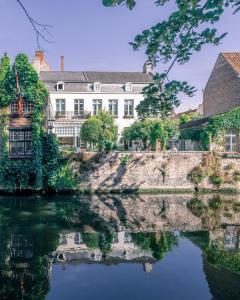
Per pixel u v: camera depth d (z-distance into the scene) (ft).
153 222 41.98
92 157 70.49
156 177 71.82
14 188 67.97
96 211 49.42
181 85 16.40
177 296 20.86
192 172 72.54
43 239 33.94
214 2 11.73
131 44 14.24
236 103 88.07
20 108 65.57
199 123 95.09
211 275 24.20
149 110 17.99
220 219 43.45
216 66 101.14
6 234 35.81
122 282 23.26
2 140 68.33
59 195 66.69
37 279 23.90
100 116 100.89
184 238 34.12
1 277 24.22
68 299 20.83
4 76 68.85
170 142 108.17
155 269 25.70
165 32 13.52
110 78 122.42
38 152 67.92
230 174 73.05
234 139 81.10
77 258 28.37
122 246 31.60
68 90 115.24
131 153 71.46
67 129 112.47
